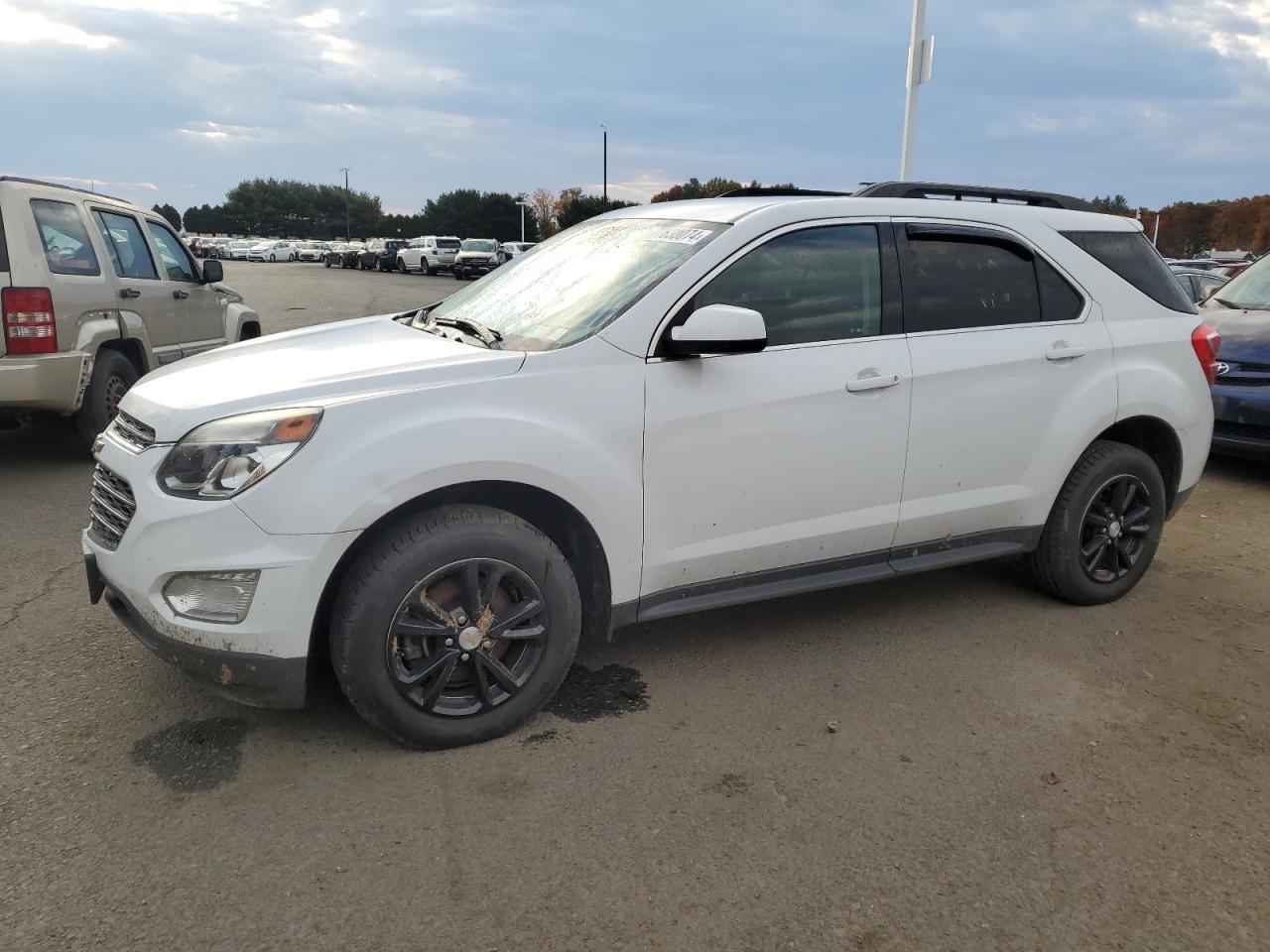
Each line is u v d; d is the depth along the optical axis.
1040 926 2.35
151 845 2.55
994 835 2.71
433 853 2.55
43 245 6.25
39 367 6.12
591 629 3.38
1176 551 5.32
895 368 3.65
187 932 2.24
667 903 2.39
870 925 2.34
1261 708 3.52
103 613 4.07
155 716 3.22
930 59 10.55
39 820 2.65
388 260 45.44
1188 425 4.46
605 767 2.99
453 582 2.99
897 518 3.78
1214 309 7.70
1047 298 4.10
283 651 2.79
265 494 2.72
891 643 4.00
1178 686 3.67
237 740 3.09
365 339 3.68
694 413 3.28
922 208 3.86
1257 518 6.02
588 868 2.51
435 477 2.86
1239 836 2.74
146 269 7.58
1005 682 3.66
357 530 2.78
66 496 5.94
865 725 3.30
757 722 3.31
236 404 2.85
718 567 3.47
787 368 3.45
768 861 2.56
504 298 3.86
